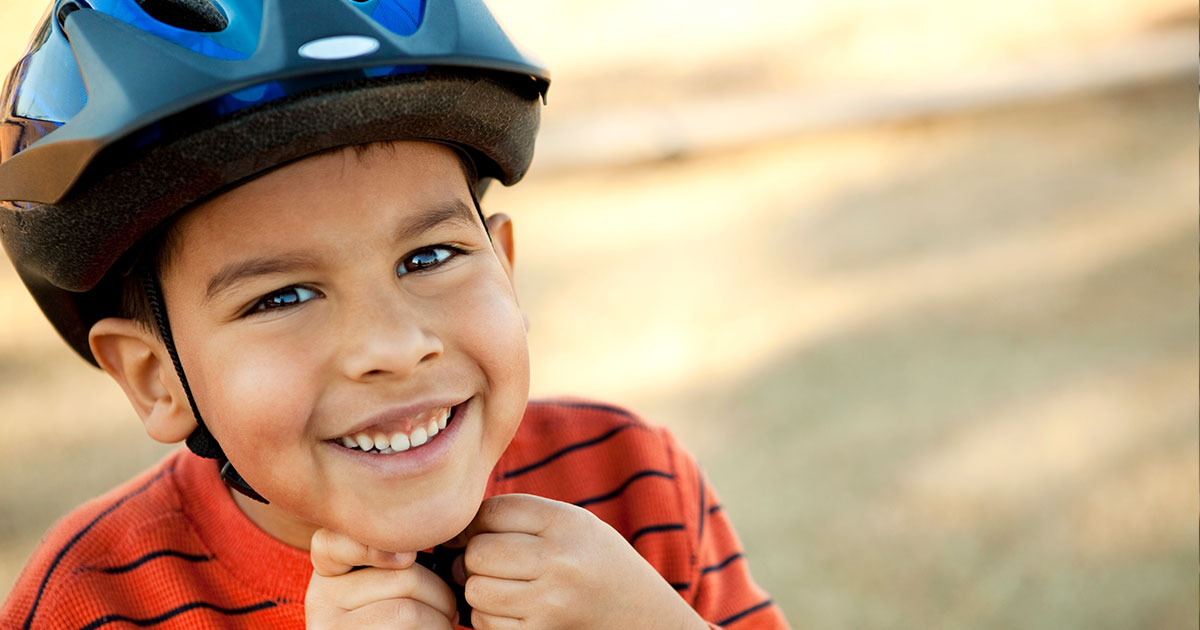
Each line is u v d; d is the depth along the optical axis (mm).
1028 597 2672
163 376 1204
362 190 1025
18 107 1114
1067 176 5441
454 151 1115
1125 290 4227
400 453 1079
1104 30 7406
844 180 5680
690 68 7391
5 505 3189
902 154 5945
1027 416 3447
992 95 6402
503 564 1196
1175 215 4867
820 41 7621
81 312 1311
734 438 3422
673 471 1559
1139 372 3648
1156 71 6535
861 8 8109
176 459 1450
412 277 1080
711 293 4484
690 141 6164
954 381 3680
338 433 1062
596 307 4414
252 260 1022
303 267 1023
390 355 1023
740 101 6684
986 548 2855
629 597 1229
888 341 3977
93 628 1284
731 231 5141
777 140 6223
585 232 5273
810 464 3264
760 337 4082
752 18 8156
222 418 1079
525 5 8742
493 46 1081
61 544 1353
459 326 1087
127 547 1337
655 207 5531
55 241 1091
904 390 3641
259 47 973
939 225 5004
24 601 1317
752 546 2900
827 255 4785
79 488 3264
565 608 1201
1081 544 2846
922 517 2988
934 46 7391
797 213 5309
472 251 1127
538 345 4113
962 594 2693
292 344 1041
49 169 1024
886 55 7340
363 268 1033
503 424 1142
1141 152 5648
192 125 969
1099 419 3398
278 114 962
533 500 1242
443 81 1028
